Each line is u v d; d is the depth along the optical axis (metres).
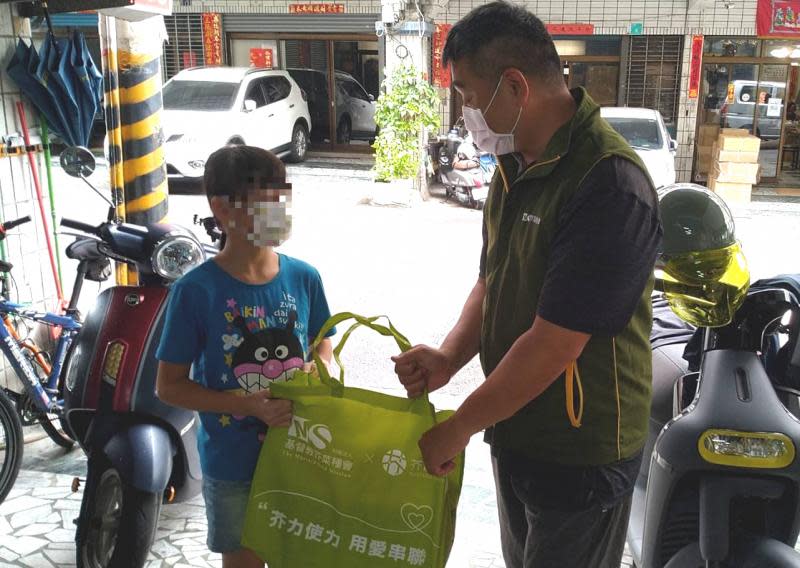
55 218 4.44
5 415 3.20
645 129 11.45
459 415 1.68
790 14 12.68
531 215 1.71
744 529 2.15
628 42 13.66
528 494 1.84
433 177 13.48
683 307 2.18
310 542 1.82
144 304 2.83
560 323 1.59
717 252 2.08
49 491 3.39
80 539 2.67
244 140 12.61
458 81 1.71
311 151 16.19
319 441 1.83
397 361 1.94
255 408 1.87
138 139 4.37
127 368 2.72
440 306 6.40
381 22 10.84
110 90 4.31
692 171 13.97
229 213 1.96
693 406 2.15
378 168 11.14
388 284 7.04
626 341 1.75
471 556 2.95
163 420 2.74
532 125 1.70
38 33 4.30
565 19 13.62
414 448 1.78
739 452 2.04
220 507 2.12
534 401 1.78
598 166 1.60
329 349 2.25
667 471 2.11
